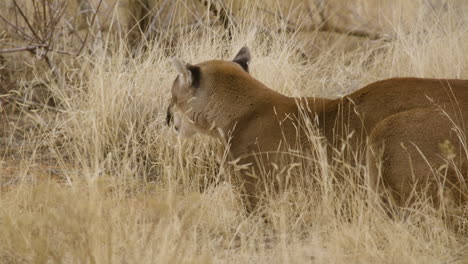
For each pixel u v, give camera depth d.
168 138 12.94
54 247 8.62
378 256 8.55
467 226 9.23
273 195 10.23
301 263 8.59
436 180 8.95
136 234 8.94
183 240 8.79
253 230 9.80
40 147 13.60
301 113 9.93
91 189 9.83
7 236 8.99
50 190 10.09
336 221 9.59
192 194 10.58
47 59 15.21
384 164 9.21
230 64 11.20
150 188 12.09
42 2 15.48
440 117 9.05
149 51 15.04
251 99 10.70
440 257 8.66
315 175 9.98
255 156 10.34
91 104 13.62
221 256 9.00
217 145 11.28
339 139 9.78
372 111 9.55
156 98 13.91
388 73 15.59
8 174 12.42
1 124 14.55
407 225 9.12
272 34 15.78
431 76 14.86
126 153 12.14
